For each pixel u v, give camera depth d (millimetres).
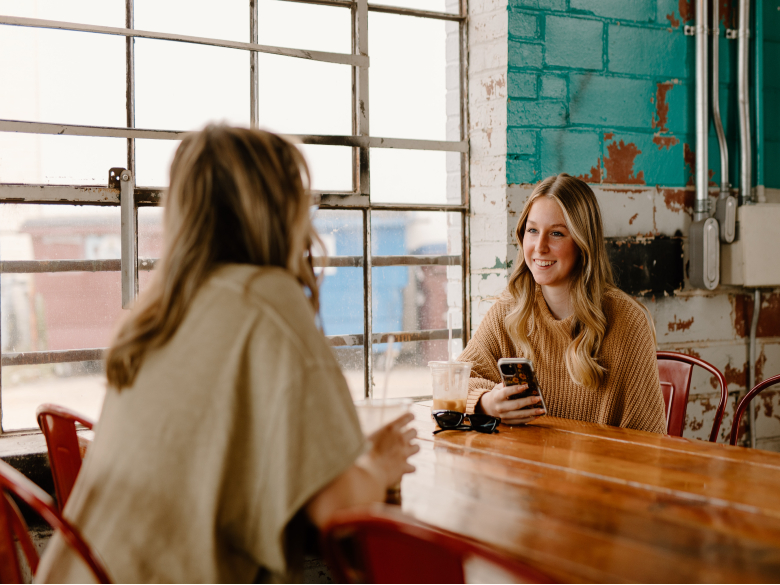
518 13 2229
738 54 2547
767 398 2637
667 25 2461
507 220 2258
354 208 2252
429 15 2340
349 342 2270
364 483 769
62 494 1248
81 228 1900
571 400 1688
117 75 1941
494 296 2320
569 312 1744
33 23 1811
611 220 2381
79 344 1913
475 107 2354
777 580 667
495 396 1513
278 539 730
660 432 1588
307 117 2201
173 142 2020
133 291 1937
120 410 799
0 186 1789
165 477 747
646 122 2439
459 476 1071
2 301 1825
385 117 2299
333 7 2219
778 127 2660
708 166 2525
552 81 2289
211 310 786
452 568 594
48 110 1862
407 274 2346
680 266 2500
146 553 738
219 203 849
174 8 2016
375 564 653
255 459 753
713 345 2551
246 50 2084
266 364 751
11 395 1847
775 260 2525
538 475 1078
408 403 1104
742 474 1080
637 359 1610
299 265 901
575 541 777
